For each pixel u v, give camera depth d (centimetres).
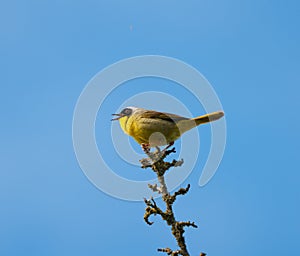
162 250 886
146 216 918
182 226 895
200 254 878
